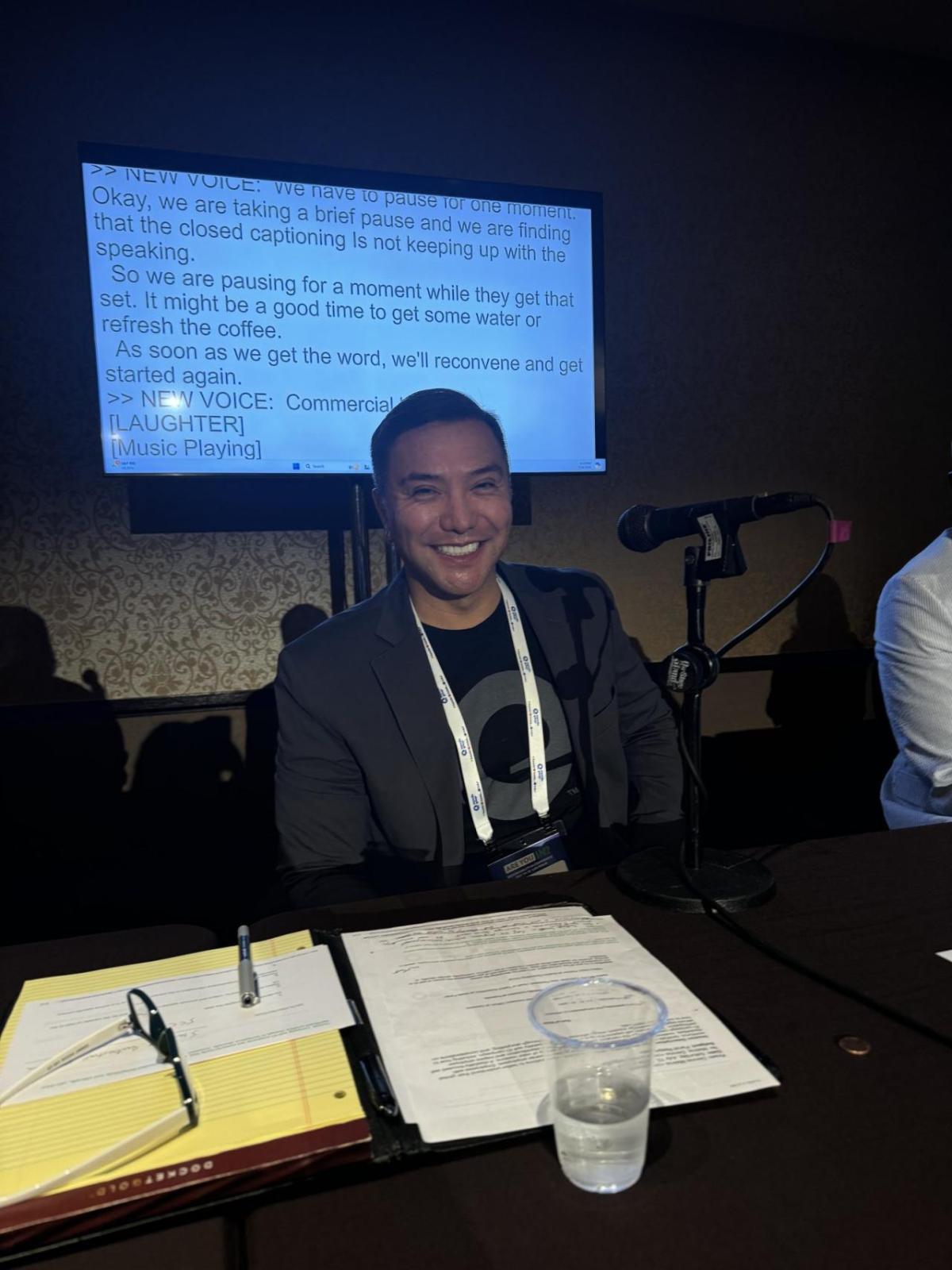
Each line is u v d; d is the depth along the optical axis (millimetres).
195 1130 574
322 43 2660
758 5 2943
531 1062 663
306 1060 653
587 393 2898
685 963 833
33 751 2600
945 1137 592
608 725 1553
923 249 3398
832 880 1022
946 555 1691
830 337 3301
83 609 2613
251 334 2580
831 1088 644
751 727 3324
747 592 3285
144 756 2693
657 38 2990
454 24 2783
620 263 3020
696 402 3154
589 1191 551
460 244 2734
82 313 2525
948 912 931
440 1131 588
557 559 3053
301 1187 560
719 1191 548
